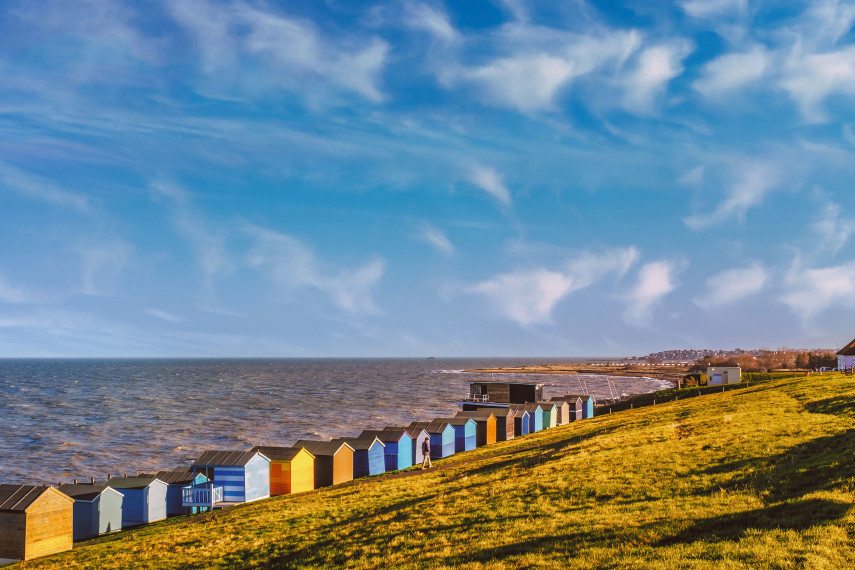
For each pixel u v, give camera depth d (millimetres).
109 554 36156
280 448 54375
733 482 25875
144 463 93375
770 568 16781
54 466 90875
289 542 31688
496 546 22797
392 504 37219
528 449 60312
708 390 107562
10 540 37781
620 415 87125
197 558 31578
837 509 19938
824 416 38500
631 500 26031
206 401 192375
